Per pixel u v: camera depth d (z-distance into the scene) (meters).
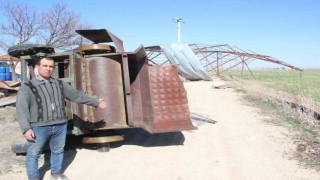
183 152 7.12
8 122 10.64
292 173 5.78
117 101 7.03
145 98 7.35
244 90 19.62
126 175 5.79
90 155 6.91
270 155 6.81
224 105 14.01
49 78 5.20
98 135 7.23
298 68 37.91
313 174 5.71
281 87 25.44
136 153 7.05
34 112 5.01
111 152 7.12
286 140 7.96
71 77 6.82
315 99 16.78
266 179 5.54
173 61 29.58
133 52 6.95
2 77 30.17
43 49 7.11
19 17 32.28
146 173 5.87
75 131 6.86
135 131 9.05
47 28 33.06
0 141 8.12
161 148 7.43
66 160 6.60
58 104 5.19
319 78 43.34
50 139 5.31
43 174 5.77
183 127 7.13
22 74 7.19
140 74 7.47
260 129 9.18
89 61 6.93
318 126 9.52
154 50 30.78
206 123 10.11
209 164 6.32
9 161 6.52
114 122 6.95
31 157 5.12
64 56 6.95
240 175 5.73
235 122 10.25
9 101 13.91
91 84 6.90
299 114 11.07
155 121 7.12
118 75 7.10
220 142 7.91
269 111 12.24
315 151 6.99
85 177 5.71
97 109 6.89
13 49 7.05
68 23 33.38
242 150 7.22
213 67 41.31
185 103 7.34
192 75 29.58
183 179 5.59
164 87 7.32
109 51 7.33
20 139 8.32
